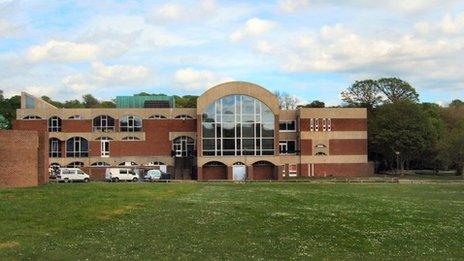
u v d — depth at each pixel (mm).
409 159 137625
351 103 158500
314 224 38781
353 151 123750
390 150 129125
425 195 67688
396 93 156250
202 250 28578
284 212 44844
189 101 184375
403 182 95625
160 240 31000
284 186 81250
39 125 120000
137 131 121938
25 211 40188
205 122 116625
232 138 116938
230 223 38031
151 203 49500
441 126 137875
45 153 75812
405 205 53469
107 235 32188
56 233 32406
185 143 123000
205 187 75500
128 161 121062
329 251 29750
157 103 127062
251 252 28562
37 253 26688
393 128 127250
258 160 116812
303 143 122562
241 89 117125
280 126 125625
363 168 123562
